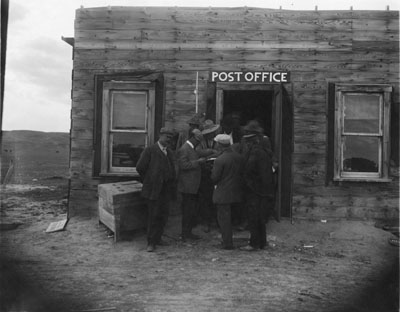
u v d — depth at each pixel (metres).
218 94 9.27
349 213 9.17
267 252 7.38
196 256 7.10
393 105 9.18
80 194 9.33
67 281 5.82
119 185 8.54
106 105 9.30
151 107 9.30
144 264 6.67
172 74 9.37
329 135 9.20
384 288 5.45
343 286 5.72
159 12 9.40
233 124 8.62
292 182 9.11
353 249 7.69
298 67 9.27
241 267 6.55
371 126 9.27
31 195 15.36
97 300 5.15
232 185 7.43
